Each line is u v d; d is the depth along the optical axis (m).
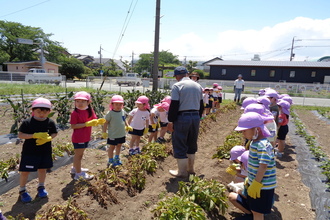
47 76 32.81
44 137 3.84
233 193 3.73
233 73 43.66
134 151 6.30
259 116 3.10
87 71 65.44
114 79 47.91
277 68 41.69
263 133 3.06
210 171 5.46
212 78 44.81
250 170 3.14
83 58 95.44
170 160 6.08
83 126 4.58
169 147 6.65
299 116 15.32
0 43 50.34
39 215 3.42
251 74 42.97
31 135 3.87
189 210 3.47
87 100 4.62
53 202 3.98
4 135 7.56
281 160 6.77
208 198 3.91
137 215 3.77
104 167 5.48
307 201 4.57
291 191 4.94
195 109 4.88
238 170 4.33
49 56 56.25
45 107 3.94
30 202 3.99
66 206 3.50
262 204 3.11
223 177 5.15
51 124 4.15
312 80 40.56
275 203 4.44
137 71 89.56
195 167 5.75
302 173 5.86
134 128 6.18
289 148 7.89
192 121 4.82
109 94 19.23
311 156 7.11
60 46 57.00
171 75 59.03
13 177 4.82
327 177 5.50
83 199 3.92
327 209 4.32
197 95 4.91
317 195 4.78
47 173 5.12
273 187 3.10
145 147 6.28
